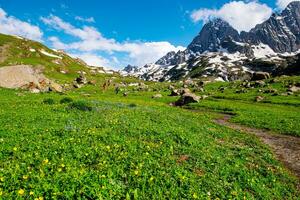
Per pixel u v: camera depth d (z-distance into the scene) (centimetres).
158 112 3825
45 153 1517
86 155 1544
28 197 1072
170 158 1764
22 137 1798
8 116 2589
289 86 11581
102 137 1945
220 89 13150
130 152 1702
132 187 1299
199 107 7331
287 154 2895
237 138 3180
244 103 8669
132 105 4522
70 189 1145
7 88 6688
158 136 2219
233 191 1504
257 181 1811
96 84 14600
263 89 11362
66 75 19200
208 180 1568
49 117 2588
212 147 2350
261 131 4194
